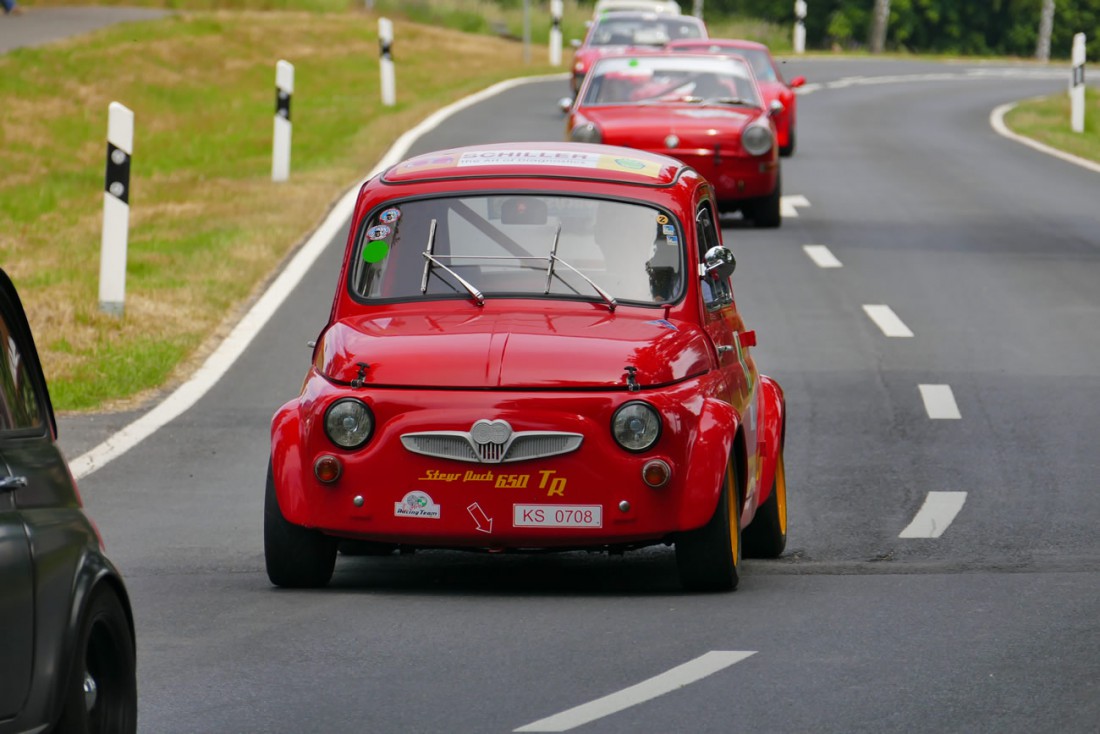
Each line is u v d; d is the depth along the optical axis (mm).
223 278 71062
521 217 33969
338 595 31547
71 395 52031
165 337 60469
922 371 56750
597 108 84500
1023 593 31234
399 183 34719
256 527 38719
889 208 94188
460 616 29609
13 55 146625
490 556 37281
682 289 33312
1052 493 42188
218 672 25906
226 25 177125
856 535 38344
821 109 155250
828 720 23297
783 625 28781
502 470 30297
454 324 32219
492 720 23391
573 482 30281
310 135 124250
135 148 122000
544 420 30250
